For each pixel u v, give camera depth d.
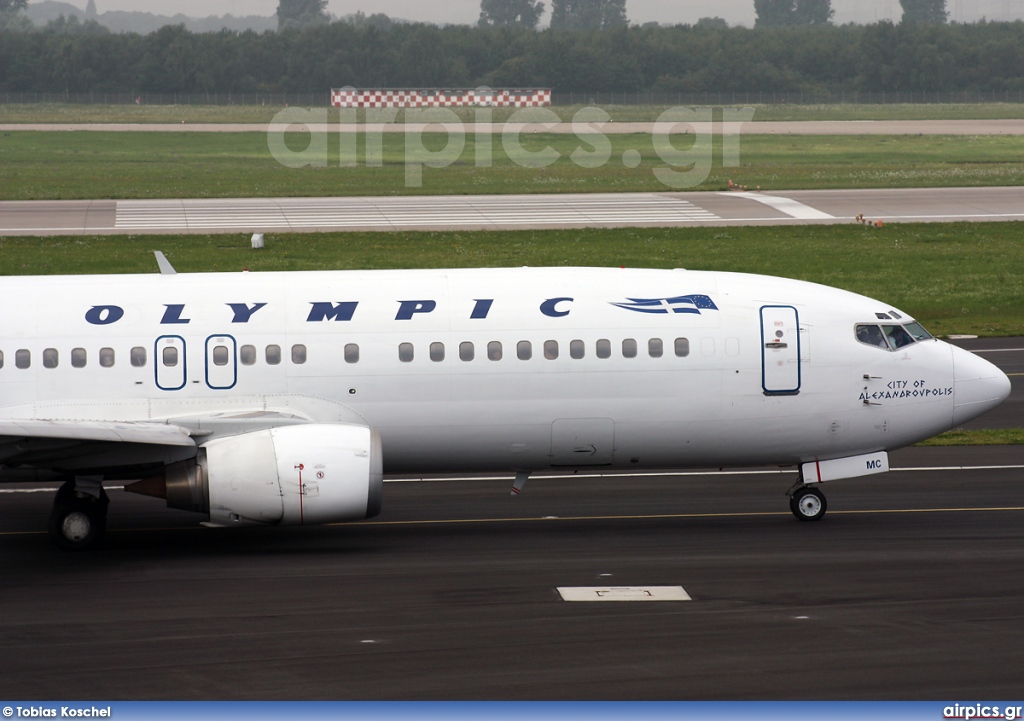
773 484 102.31
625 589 73.00
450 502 97.12
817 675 59.22
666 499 97.50
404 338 85.12
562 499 97.88
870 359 87.94
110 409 83.81
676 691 57.41
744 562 78.81
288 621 67.31
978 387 89.94
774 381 86.81
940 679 58.75
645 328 86.38
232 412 84.12
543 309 86.56
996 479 103.12
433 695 57.06
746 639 64.12
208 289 87.19
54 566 79.06
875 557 79.75
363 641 64.12
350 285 87.69
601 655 61.91
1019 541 83.62
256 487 78.69
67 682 58.84
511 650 62.69
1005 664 60.53
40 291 86.94
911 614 68.00
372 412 85.12
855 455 90.19
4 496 99.31
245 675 59.56
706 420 86.88
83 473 81.69
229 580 75.44
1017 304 184.25
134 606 70.12
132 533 88.19
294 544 84.62
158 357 84.25
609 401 86.00
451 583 74.56
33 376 83.69
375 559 80.31
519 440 86.50
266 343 84.81
